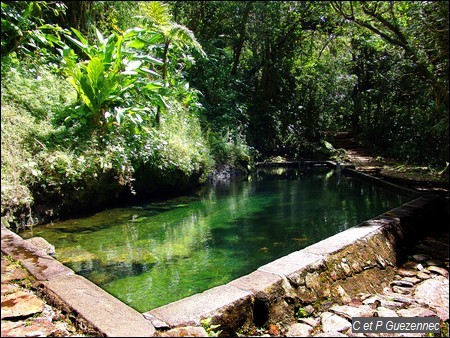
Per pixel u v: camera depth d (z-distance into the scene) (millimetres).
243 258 2941
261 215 4340
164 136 5199
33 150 3727
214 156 7070
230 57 9836
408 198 5137
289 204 4941
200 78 8586
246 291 1910
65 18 6164
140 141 4727
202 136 6816
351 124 12562
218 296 1849
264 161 9461
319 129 11367
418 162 8016
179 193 5594
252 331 1840
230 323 1763
